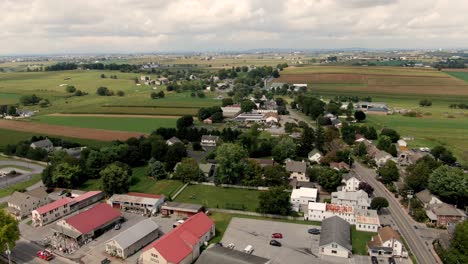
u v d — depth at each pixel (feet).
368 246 290.56
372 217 333.01
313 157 512.63
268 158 528.22
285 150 510.99
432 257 283.38
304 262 275.59
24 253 290.76
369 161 511.81
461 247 258.78
